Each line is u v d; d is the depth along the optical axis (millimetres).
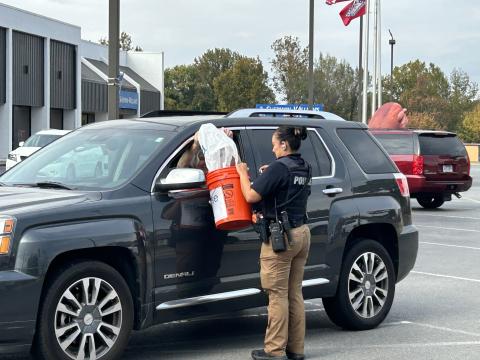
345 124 8117
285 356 6512
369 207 7867
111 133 7156
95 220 6027
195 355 6988
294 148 6445
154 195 6391
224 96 71312
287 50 57906
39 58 43969
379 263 8008
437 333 7945
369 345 7410
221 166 6355
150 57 59125
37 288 5629
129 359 6836
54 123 47312
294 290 6637
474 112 85188
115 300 6133
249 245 6863
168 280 6406
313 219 7402
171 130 6855
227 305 6754
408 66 88188
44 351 5766
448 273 11594
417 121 74812
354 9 35219
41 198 6090
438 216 20344
